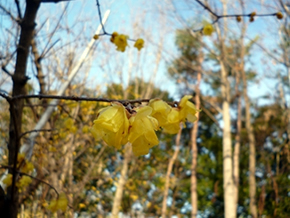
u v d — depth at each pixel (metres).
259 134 15.77
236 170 12.93
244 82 13.55
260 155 16.25
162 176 15.01
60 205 2.79
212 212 16.83
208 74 13.46
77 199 7.44
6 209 2.41
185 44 14.57
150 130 1.22
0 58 3.85
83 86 6.12
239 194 15.59
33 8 3.04
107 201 11.56
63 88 4.13
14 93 2.88
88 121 5.79
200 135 18.72
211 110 17.42
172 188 15.30
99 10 3.13
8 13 3.61
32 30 3.04
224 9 10.84
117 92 10.02
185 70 15.41
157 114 1.40
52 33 4.25
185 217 16.72
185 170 16.34
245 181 15.58
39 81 4.52
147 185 13.38
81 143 6.78
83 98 1.77
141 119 1.24
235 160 13.20
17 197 2.52
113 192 12.45
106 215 11.39
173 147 16.81
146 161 12.68
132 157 10.86
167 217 15.43
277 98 15.14
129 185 12.16
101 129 1.23
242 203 15.71
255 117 17.45
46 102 4.61
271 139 15.89
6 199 2.47
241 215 15.84
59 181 5.53
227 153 11.80
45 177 5.23
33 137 3.63
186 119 1.44
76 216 7.66
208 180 17.16
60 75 5.23
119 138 1.22
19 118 2.81
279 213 12.34
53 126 4.78
